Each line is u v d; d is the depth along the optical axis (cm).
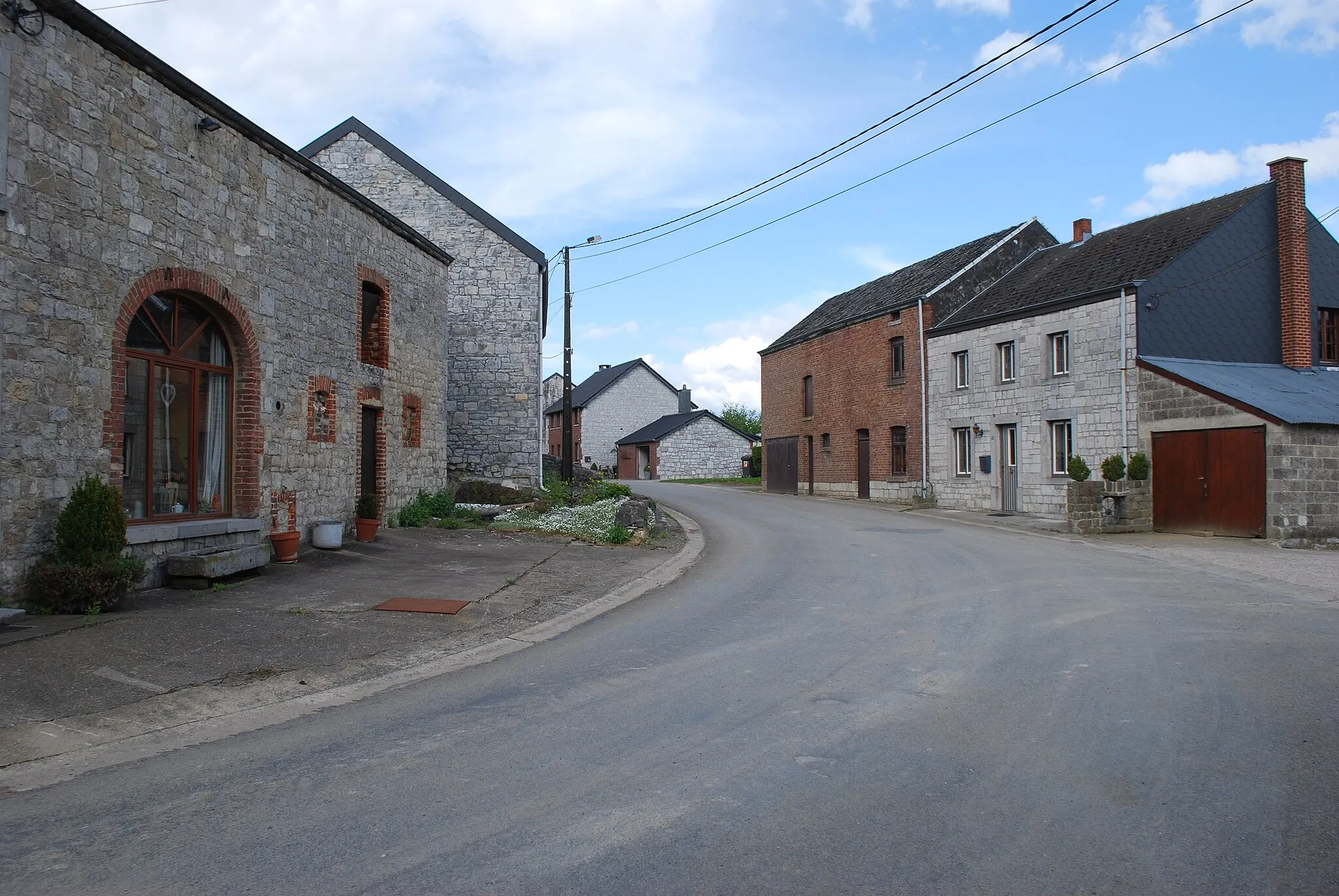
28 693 576
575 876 341
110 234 849
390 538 1386
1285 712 542
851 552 1448
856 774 446
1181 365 1788
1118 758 464
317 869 350
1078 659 685
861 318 2839
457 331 2144
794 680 631
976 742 493
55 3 771
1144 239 2075
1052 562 1304
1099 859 351
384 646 751
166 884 338
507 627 848
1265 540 1548
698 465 5316
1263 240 1927
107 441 843
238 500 1076
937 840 370
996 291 2450
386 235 1478
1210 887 329
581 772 454
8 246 741
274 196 1130
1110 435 1873
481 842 372
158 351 959
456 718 559
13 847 374
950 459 2412
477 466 2133
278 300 1138
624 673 665
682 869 346
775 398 3512
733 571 1252
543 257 2159
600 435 6028
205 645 711
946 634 785
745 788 429
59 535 780
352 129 2145
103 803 423
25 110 757
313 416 1229
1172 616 867
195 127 972
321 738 523
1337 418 1576
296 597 912
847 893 327
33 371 764
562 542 1477
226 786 445
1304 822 385
